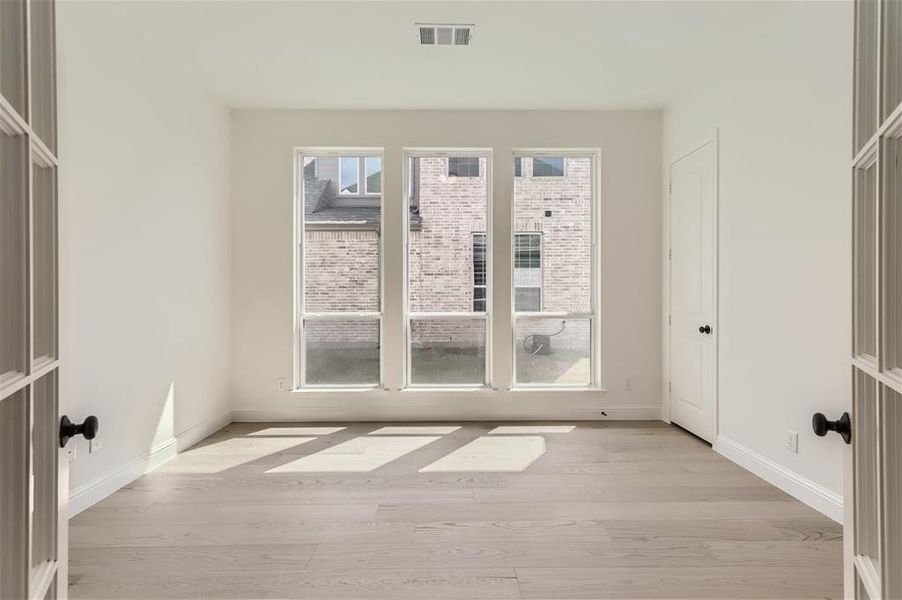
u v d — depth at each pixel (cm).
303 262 441
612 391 436
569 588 187
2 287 74
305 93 395
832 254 241
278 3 274
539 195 443
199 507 259
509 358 435
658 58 338
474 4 276
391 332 433
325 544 220
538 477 300
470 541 222
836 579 193
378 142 429
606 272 434
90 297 262
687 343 391
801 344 263
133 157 298
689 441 371
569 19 291
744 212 313
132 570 199
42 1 91
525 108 427
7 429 77
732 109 326
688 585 189
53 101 92
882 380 78
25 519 78
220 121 408
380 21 293
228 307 425
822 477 250
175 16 286
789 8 271
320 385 441
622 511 253
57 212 93
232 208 427
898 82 79
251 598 181
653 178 434
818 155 250
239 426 415
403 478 299
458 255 441
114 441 282
